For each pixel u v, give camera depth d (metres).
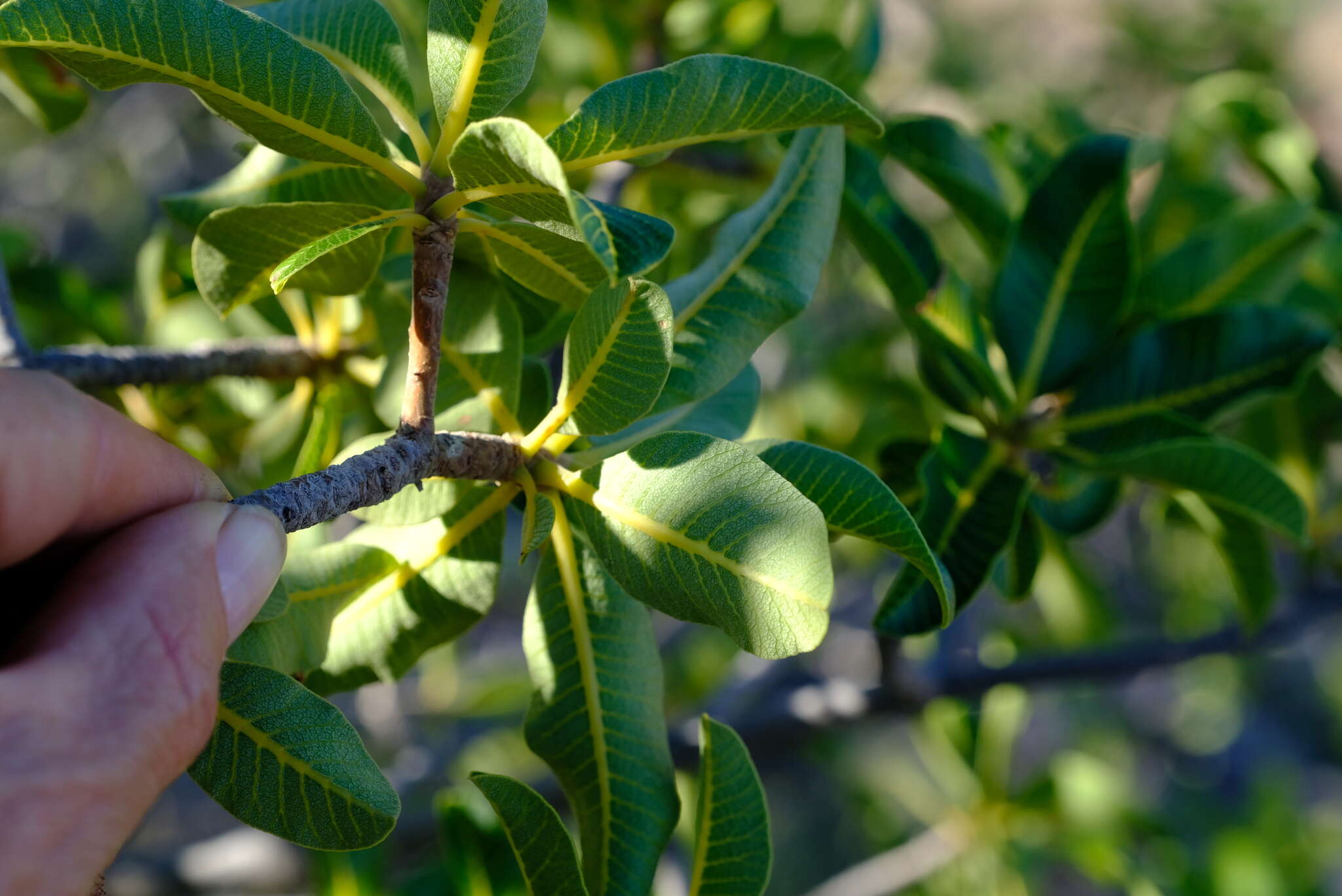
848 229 0.41
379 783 0.33
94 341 0.51
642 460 0.33
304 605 0.35
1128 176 0.41
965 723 0.68
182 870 0.62
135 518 0.33
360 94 0.42
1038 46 1.49
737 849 0.36
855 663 0.87
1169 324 0.42
